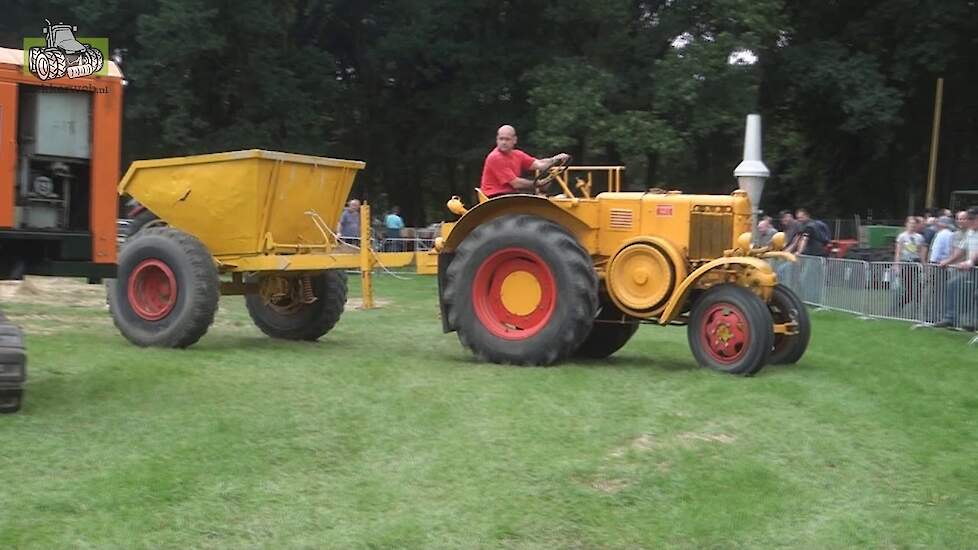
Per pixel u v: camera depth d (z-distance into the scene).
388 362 9.33
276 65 28.09
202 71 27.45
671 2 27.59
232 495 5.45
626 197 9.59
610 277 9.43
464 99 29.66
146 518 5.10
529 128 28.95
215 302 10.20
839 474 6.11
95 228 7.65
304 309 11.46
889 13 29.80
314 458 6.12
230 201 10.67
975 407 8.02
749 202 9.54
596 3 26.50
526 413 7.19
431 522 5.17
